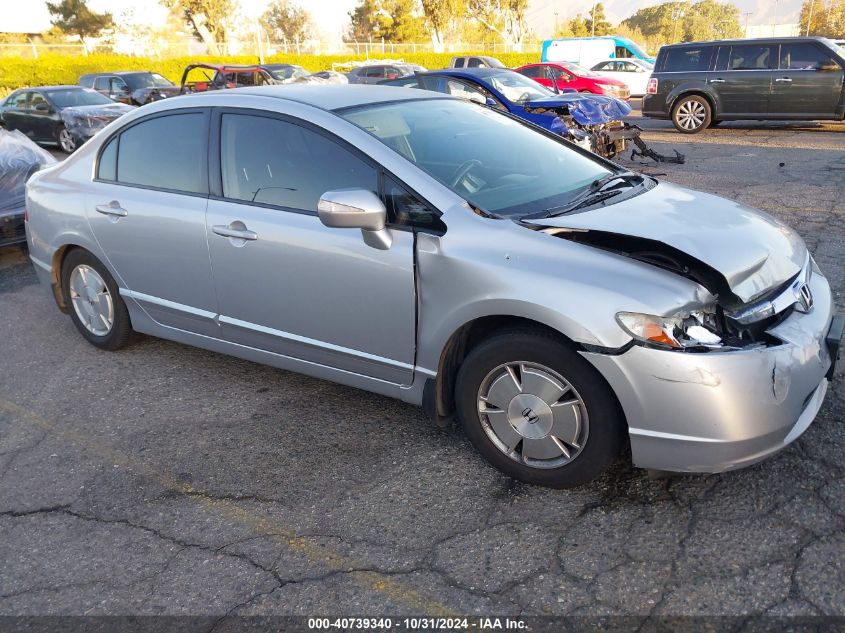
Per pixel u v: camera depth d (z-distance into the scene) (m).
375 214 2.91
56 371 4.46
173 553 2.77
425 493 3.04
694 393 2.52
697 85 13.63
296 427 3.63
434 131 3.57
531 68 19.98
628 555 2.59
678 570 2.50
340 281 3.23
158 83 20.39
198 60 39.59
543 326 2.80
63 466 3.41
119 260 4.18
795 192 8.09
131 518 2.99
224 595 2.54
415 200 3.06
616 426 2.73
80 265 4.50
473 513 2.89
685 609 2.34
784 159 10.36
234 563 2.69
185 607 2.49
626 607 2.37
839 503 2.77
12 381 4.36
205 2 56.19
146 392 4.10
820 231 6.43
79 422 3.82
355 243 3.16
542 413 2.87
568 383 2.76
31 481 3.30
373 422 3.64
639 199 3.34
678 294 2.58
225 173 3.65
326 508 2.98
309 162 3.37
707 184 8.73
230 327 3.79
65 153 14.95
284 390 4.04
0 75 32.56
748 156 10.77
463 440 3.43
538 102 9.37
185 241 3.77
